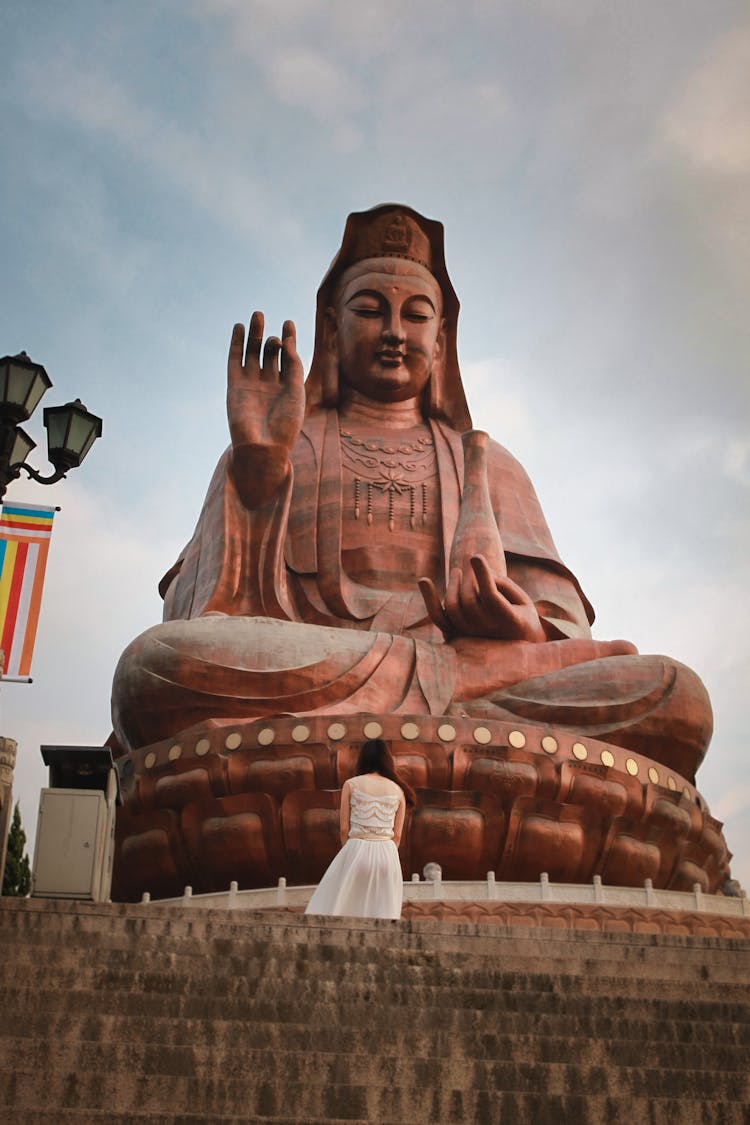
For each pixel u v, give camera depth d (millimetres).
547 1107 8062
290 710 19922
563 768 19141
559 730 19625
